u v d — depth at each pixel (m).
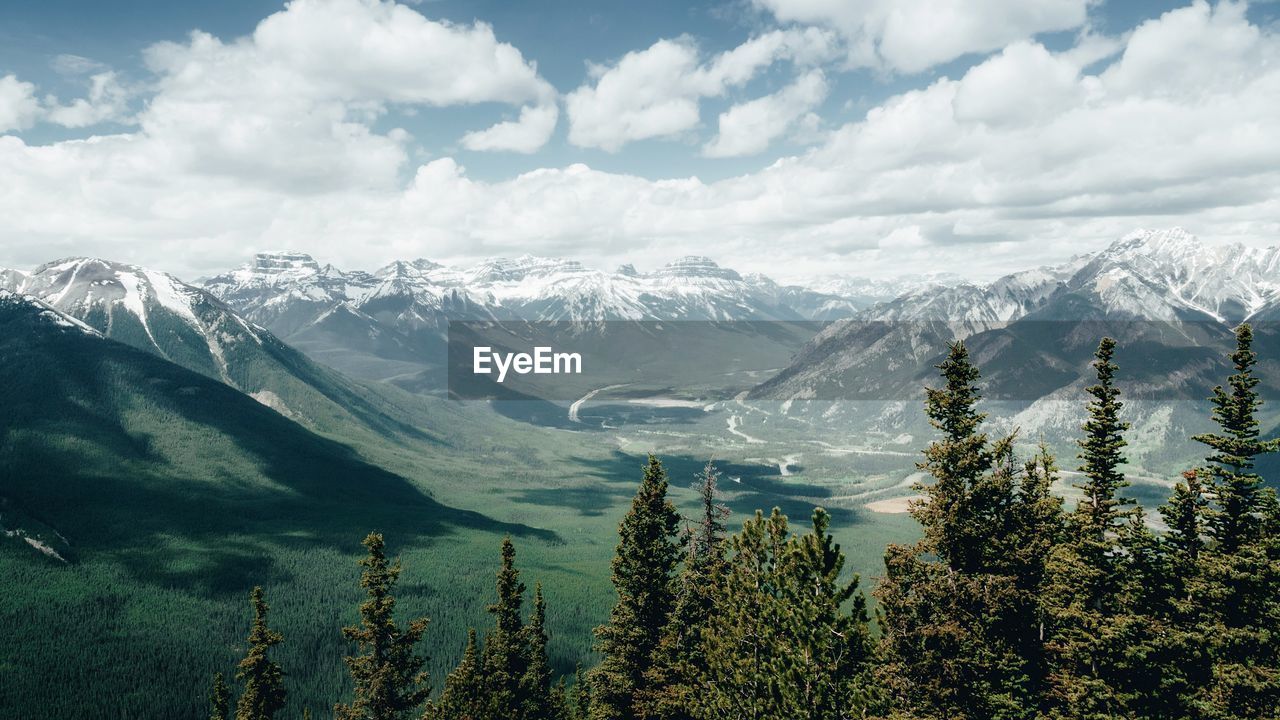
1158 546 34.03
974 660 31.80
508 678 54.03
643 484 50.62
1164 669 31.20
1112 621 31.56
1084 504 36.00
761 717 33.78
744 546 36.03
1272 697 29.45
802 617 31.73
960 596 33.09
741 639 35.47
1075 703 31.45
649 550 49.28
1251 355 33.12
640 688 47.91
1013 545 34.22
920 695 33.00
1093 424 36.22
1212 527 33.69
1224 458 33.53
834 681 31.17
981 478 34.25
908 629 34.09
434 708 55.81
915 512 35.53
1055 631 34.34
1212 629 30.56
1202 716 30.64
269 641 52.91
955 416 35.22
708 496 51.16
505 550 55.94
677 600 48.66
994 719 31.39
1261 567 30.88
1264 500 32.41
